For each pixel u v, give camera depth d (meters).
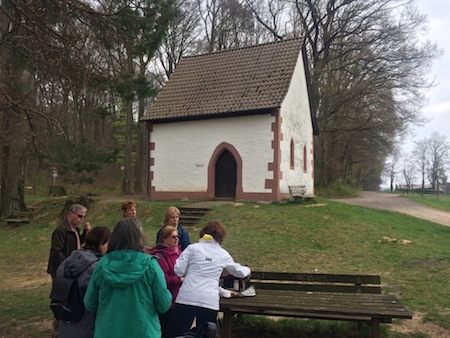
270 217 15.77
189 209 17.34
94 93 10.59
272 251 12.40
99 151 14.72
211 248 4.87
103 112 11.96
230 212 16.58
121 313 3.42
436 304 7.61
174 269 4.72
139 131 36.34
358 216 16.31
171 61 35.34
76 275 3.97
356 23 30.33
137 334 3.40
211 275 4.73
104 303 3.50
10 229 18.27
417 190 59.56
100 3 9.53
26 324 7.09
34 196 32.91
